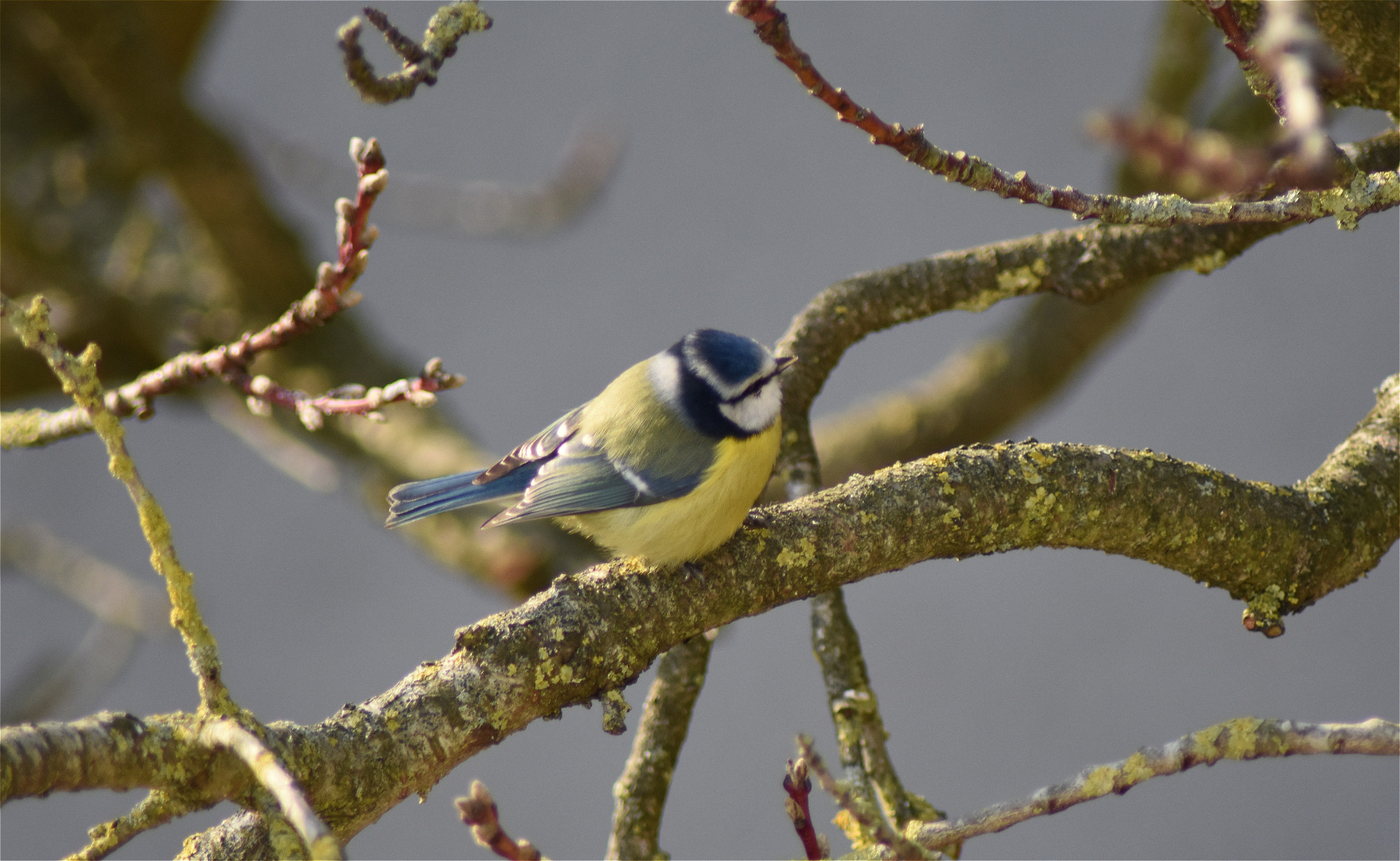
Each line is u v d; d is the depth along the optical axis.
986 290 6.82
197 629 3.92
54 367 3.73
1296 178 4.17
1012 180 4.28
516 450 7.07
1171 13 10.09
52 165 12.09
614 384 6.91
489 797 3.96
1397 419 6.03
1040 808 4.16
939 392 11.17
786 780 4.32
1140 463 5.42
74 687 11.85
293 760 4.09
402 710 4.46
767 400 6.41
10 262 11.72
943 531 5.30
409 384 5.12
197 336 11.25
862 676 5.79
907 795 5.54
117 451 3.80
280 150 13.12
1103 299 6.76
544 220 12.81
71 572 11.77
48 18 9.77
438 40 4.19
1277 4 3.57
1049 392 10.96
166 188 10.88
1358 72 5.57
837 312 6.91
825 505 5.39
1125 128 3.78
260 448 11.83
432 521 10.53
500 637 4.72
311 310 5.11
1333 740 4.04
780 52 3.98
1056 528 5.32
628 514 6.25
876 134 4.15
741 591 5.16
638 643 4.94
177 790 3.80
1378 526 5.66
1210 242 6.51
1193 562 5.43
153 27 11.91
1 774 3.38
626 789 5.80
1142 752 4.14
